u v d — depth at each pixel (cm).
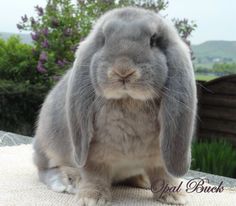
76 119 60
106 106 57
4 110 159
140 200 64
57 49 158
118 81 53
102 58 55
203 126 151
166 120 56
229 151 124
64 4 165
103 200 60
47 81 163
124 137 58
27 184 72
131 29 55
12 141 116
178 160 58
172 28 60
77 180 67
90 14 159
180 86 57
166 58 57
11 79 172
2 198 63
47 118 71
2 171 80
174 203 63
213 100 148
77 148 60
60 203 61
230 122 145
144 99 55
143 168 64
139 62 53
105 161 61
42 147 74
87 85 59
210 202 65
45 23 164
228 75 144
